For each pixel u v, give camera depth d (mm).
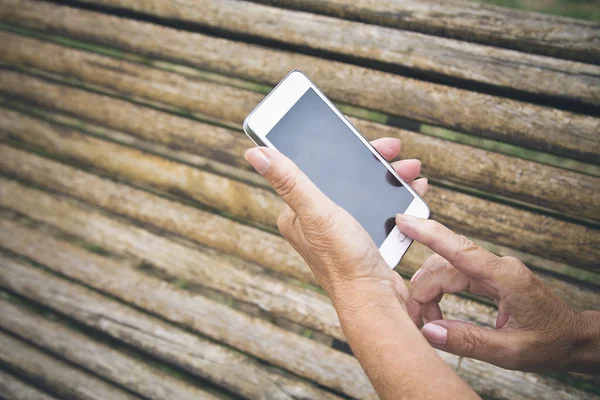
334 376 1536
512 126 1510
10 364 1775
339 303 803
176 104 1771
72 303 1757
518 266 860
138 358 1699
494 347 895
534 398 1413
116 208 1787
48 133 1877
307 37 1644
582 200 1456
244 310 1636
